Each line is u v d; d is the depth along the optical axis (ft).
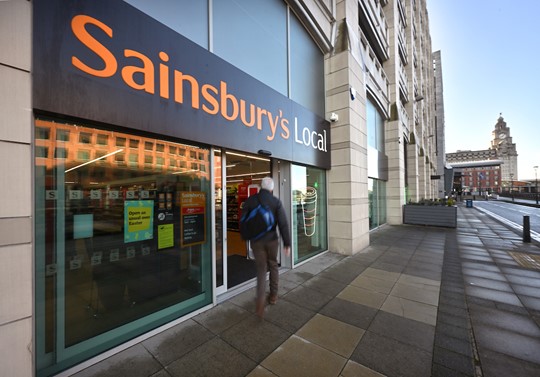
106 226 7.48
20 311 5.53
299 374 6.67
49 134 6.34
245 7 13.39
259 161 21.27
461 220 45.21
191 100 9.32
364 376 6.61
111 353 7.25
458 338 8.34
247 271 15.34
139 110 7.68
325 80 20.93
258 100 12.71
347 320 9.46
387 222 38.75
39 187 6.18
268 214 9.77
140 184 8.30
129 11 7.55
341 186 19.67
